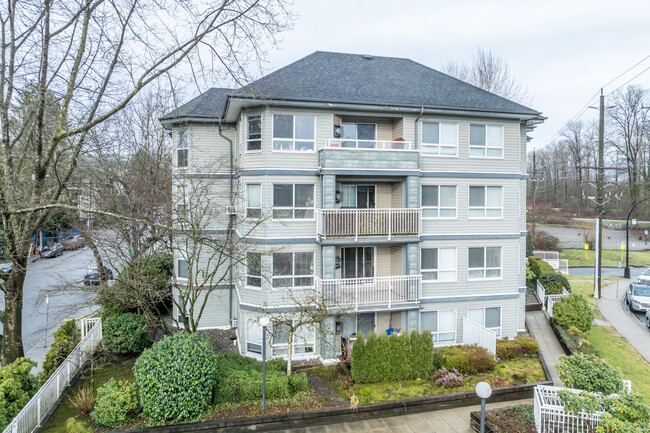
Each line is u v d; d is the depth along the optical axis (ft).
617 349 55.42
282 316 51.11
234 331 62.28
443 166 56.08
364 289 54.29
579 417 31.22
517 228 58.75
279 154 51.49
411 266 53.98
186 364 36.83
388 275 58.85
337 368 48.80
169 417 36.32
